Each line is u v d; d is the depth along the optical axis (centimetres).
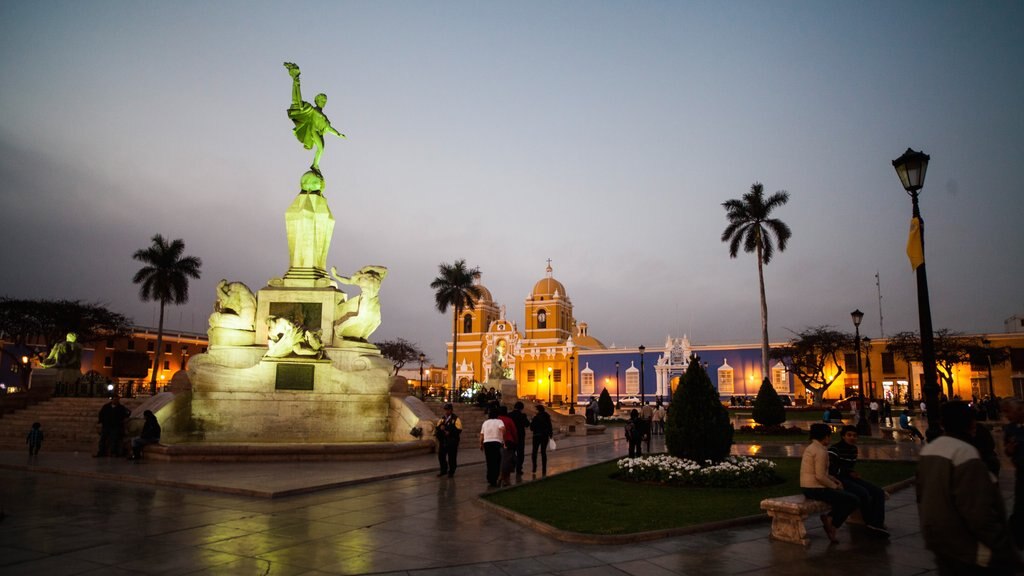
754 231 4534
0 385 5347
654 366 7688
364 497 1221
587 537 864
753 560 782
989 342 6009
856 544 866
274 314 2397
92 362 6600
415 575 712
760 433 3194
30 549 809
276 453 1733
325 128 2644
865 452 2183
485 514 1060
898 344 5841
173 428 2047
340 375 2266
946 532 430
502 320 9069
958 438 470
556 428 3459
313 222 2544
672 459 1443
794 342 6131
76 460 1750
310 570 728
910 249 1138
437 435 1549
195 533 903
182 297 5566
